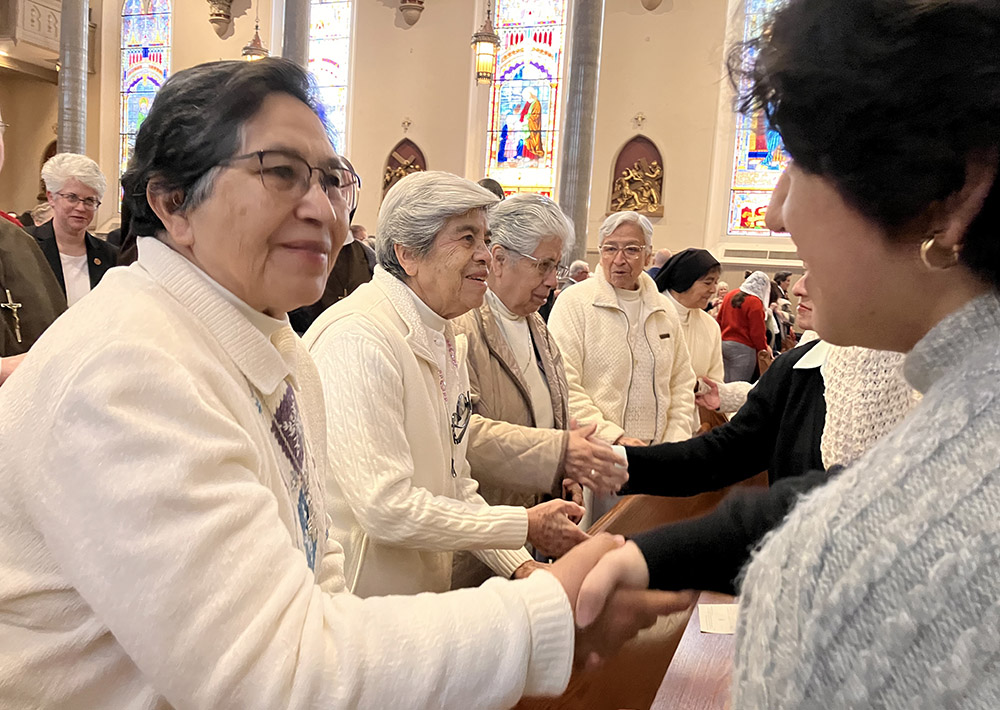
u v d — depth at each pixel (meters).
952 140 0.50
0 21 13.34
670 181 12.23
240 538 0.72
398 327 1.62
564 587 0.85
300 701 0.68
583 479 1.91
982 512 0.46
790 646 0.50
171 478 0.69
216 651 0.68
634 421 3.00
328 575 1.10
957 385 0.52
